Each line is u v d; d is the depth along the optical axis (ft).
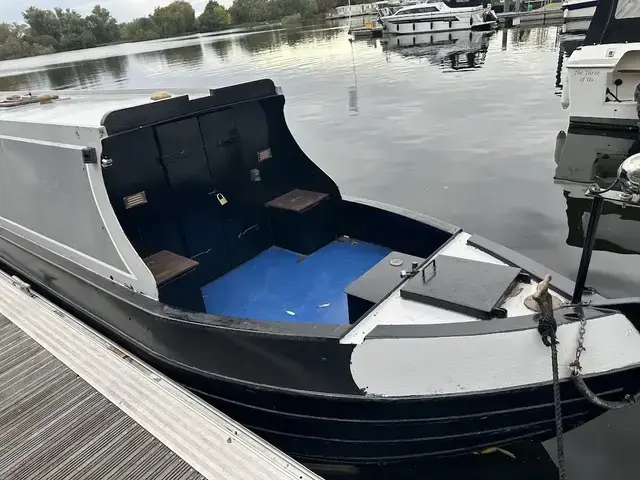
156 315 11.21
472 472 11.32
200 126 13.75
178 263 12.63
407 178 32.86
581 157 34.06
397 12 131.95
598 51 38.60
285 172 16.49
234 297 14.21
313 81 73.51
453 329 8.74
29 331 14.40
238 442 9.98
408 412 9.22
